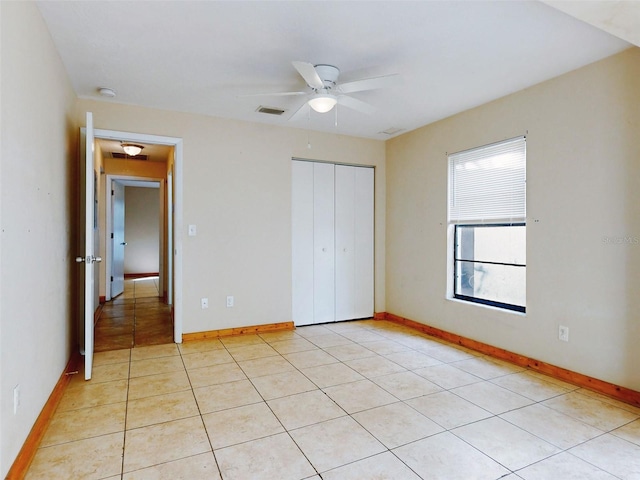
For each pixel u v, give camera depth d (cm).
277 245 439
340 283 486
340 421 229
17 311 176
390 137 490
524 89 325
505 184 346
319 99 275
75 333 342
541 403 254
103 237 614
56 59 256
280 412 239
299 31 234
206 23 226
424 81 309
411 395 266
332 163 479
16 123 176
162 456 192
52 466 183
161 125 381
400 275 480
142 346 377
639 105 251
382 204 507
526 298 325
